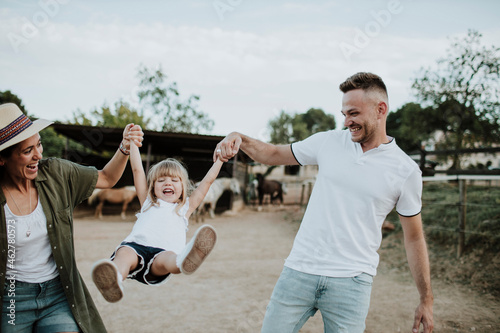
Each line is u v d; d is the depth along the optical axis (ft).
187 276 18.29
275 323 6.39
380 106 6.31
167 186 7.28
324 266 6.26
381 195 6.31
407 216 6.55
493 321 12.49
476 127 45.85
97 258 21.74
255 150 7.86
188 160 54.08
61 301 5.84
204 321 12.66
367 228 6.38
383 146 6.41
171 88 92.89
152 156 66.59
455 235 20.97
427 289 6.48
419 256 6.57
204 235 5.82
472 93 46.96
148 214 7.13
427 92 51.31
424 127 53.21
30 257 5.62
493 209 22.34
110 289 5.18
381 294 15.62
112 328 11.96
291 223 36.91
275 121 126.52
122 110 72.23
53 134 75.00
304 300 6.36
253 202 53.36
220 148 7.61
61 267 5.71
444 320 12.64
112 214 44.80
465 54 47.29
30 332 5.66
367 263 6.37
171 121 93.25
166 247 6.84
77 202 6.44
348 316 6.16
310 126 169.58
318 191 6.72
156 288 16.28
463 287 16.15
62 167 6.13
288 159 7.66
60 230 5.80
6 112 5.27
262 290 16.31
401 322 12.58
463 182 19.60
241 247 26.07
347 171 6.44
